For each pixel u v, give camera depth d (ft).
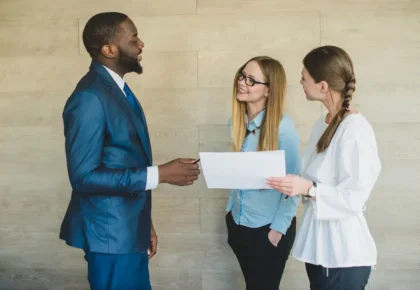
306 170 6.55
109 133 6.46
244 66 7.63
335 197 5.99
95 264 6.68
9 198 10.38
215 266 10.09
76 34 10.03
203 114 9.91
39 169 10.29
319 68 6.28
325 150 6.25
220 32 9.77
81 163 6.24
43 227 10.37
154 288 10.23
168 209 10.12
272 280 7.64
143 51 9.91
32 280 10.46
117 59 6.86
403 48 9.55
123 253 6.60
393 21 9.53
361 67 9.62
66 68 10.10
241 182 6.47
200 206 10.07
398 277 9.80
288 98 9.73
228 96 9.82
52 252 10.39
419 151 9.64
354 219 6.22
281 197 7.43
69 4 9.99
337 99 6.39
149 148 7.09
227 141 9.88
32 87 10.19
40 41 10.11
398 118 9.64
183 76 9.89
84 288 10.39
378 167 6.16
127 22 6.89
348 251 6.10
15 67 10.18
